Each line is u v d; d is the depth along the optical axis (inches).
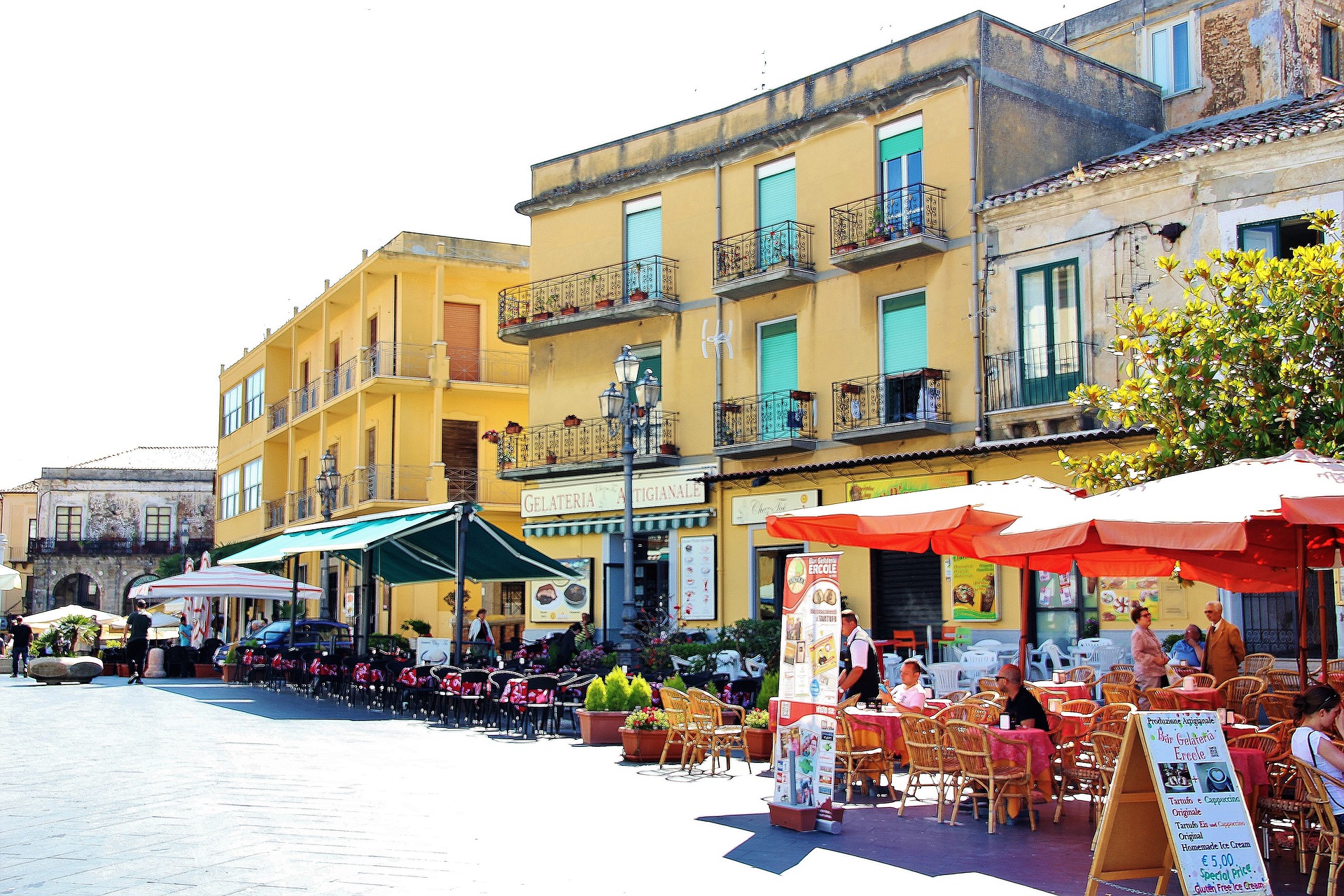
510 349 1469.0
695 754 525.0
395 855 331.3
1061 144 913.5
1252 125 801.6
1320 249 472.7
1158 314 508.1
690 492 1022.4
